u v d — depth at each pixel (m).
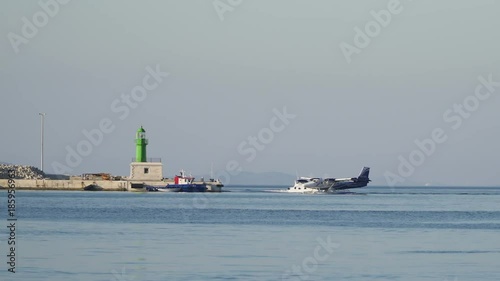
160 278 151.25
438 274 159.38
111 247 197.75
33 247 196.75
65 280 148.50
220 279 150.75
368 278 154.25
